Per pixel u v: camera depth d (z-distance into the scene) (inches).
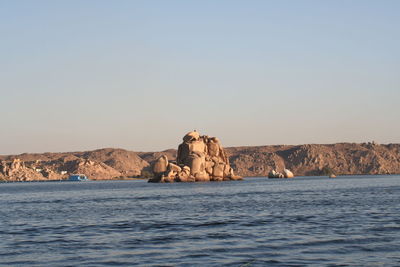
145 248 1246.9
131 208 2571.4
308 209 2277.3
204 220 1862.7
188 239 1378.0
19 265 1071.0
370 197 3139.8
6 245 1333.7
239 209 2352.4
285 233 1456.7
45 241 1396.4
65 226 1763.0
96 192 4948.3
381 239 1311.5
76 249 1253.7
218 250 1199.6
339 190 4350.4
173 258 1113.4
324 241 1299.2
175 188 5388.8
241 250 1194.6
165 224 1755.7
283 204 2642.7
